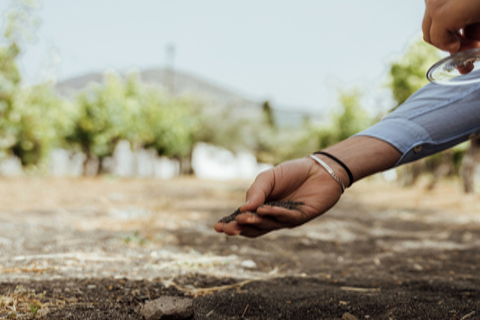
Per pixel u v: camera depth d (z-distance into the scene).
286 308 1.65
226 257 2.79
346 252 3.31
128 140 20.42
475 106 1.36
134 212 5.07
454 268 2.67
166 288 1.88
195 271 2.29
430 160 14.43
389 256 3.14
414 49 10.80
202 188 12.25
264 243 3.52
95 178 16.25
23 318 1.41
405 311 1.58
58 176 14.73
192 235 3.68
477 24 1.17
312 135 23.91
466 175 9.61
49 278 1.97
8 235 3.28
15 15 9.66
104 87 18.86
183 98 28.95
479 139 9.47
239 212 1.29
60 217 4.60
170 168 29.48
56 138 15.73
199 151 30.98
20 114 10.92
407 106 1.42
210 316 1.51
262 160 31.27
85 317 1.44
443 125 1.36
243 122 30.09
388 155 1.34
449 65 1.22
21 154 12.92
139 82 21.88
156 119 22.53
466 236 4.29
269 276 2.32
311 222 5.16
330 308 1.65
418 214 6.57
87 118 17.95
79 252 2.66
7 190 7.81
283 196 1.35
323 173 1.32
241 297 1.77
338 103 17.97
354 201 9.42
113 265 2.32
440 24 1.15
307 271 2.53
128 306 1.60
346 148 1.36
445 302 1.73
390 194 11.31
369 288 2.08
